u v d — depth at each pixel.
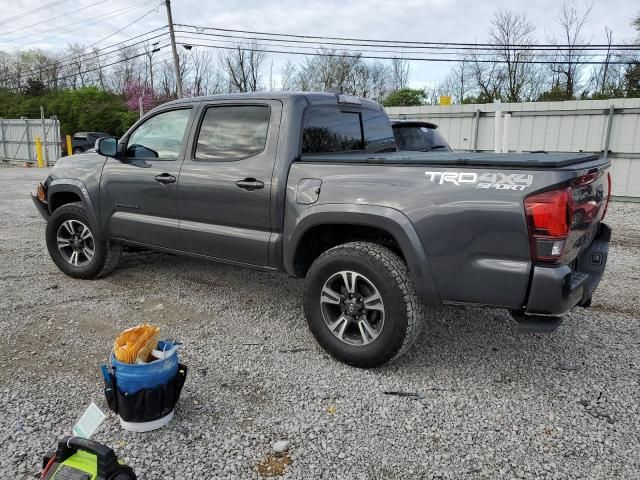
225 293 4.81
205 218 4.00
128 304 4.46
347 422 2.76
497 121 11.38
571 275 2.88
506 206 2.74
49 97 49.00
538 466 2.42
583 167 2.86
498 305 2.87
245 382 3.16
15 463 2.38
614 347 3.72
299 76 48.38
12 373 3.21
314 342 3.76
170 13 30.86
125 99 49.44
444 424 2.75
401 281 3.05
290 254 3.55
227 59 50.41
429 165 3.00
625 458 2.47
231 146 3.87
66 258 5.16
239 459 2.44
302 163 3.49
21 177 17.16
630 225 8.99
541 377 3.26
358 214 3.16
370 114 4.64
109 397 2.65
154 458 2.43
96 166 4.77
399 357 3.25
